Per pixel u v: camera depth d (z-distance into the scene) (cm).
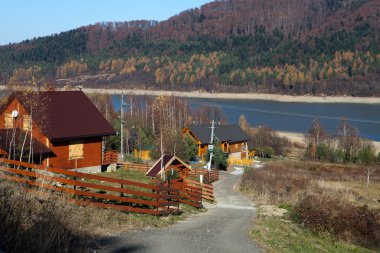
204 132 6050
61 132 2698
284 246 1430
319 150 6588
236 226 1719
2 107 2844
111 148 4697
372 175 4538
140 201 1677
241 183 3512
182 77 19200
